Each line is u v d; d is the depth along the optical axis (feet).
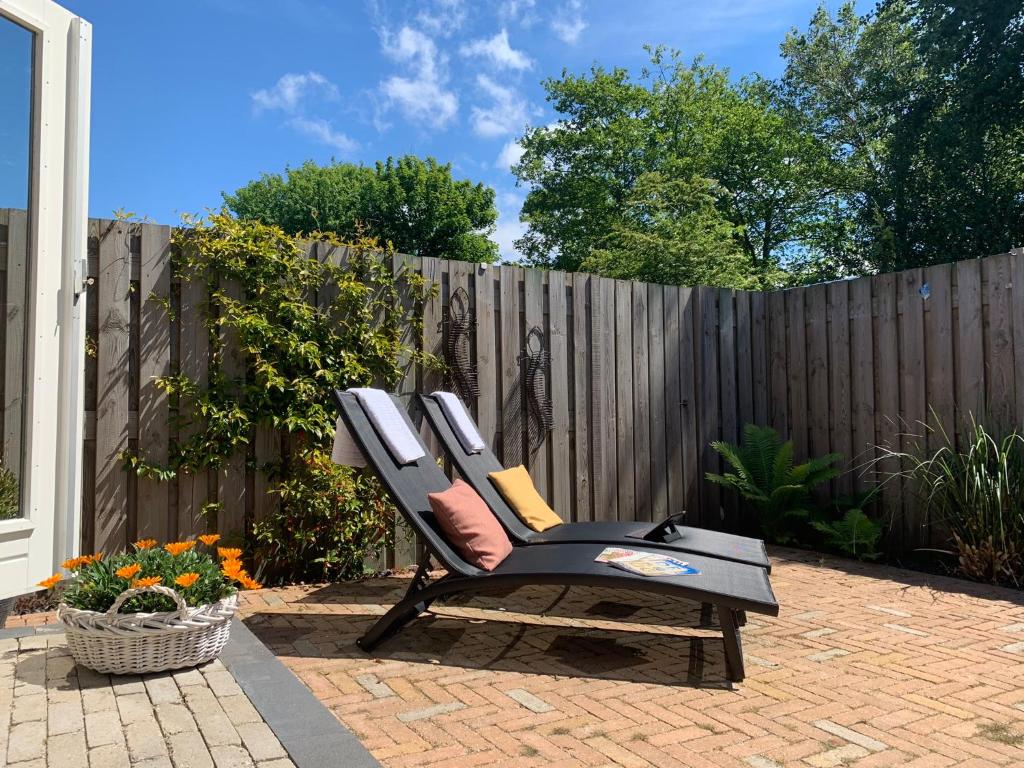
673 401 22.30
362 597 14.94
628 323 21.50
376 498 16.88
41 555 11.25
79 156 11.91
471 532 11.52
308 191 96.89
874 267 50.21
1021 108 40.45
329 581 16.48
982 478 16.71
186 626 8.41
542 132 78.79
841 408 21.70
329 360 16.51
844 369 21.63
